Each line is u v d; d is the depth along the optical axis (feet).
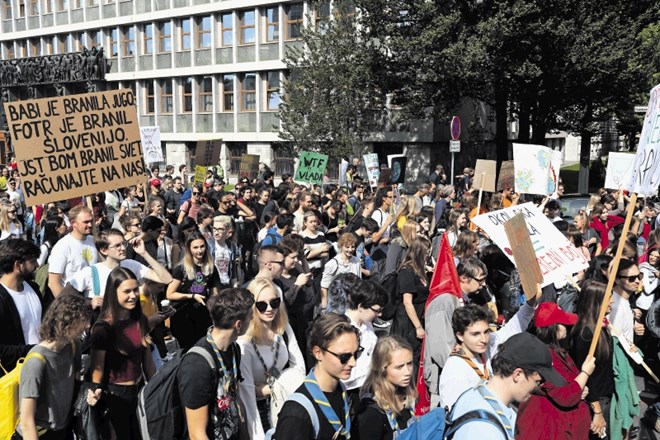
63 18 163.63
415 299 23.15
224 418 13.47
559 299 22.76
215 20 137.08
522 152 34.42
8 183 58.44
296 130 98.02
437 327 18.63
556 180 37.11
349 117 96.78
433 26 85.71
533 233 22.90
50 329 15.11
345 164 74.33
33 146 25.66
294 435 11.46
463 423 10.66
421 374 19.07
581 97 89.20
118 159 27.94
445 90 90.38
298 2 124.57
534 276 18.75
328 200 52.13
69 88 165.07
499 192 49.93
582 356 17.10
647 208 44.60
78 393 16.16
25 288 18.67
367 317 16.63
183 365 13.19
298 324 23.09
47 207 41.42
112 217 50.06
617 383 17.79
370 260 34.32
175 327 23.32
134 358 16.65
